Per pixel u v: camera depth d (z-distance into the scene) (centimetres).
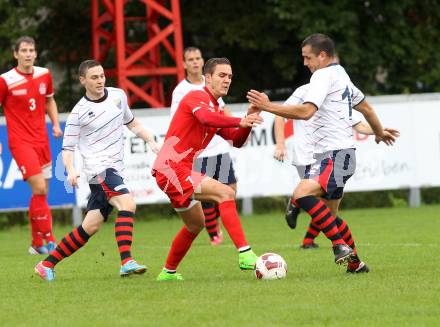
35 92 2900
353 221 3700
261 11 5288
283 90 5550
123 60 4516
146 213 4362
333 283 1900
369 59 5303
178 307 1689
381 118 4188
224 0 5319
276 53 5319
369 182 4169
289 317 1572
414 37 5422
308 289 1828
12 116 2895
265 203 4456
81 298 1841
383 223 3550
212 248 2866
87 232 2134
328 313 1596
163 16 5075
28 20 5225
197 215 2017
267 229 3509
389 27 5381
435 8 5500
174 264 2069
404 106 4200
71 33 5391
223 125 1919
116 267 2405
